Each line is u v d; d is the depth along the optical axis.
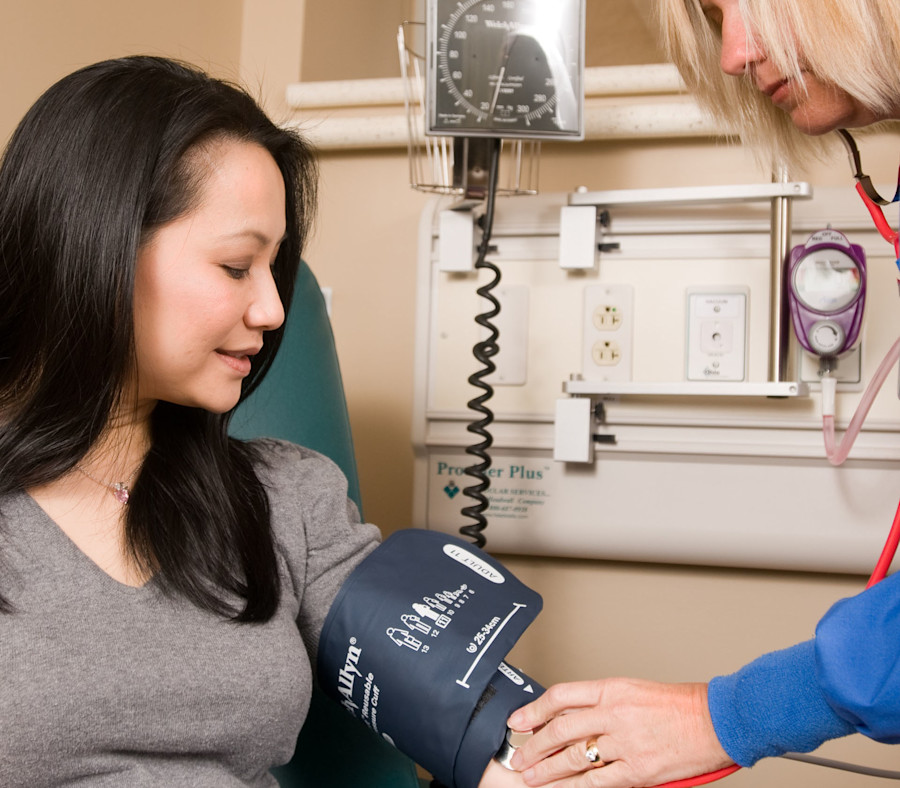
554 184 1.49
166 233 0.75
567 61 1.19
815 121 0.85
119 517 0.83
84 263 0.73
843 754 1.35
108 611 0.76
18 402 0.80
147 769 0.75
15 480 0.78
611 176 1.48
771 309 1.25
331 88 1.55
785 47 0.78
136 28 1.40
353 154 1.58
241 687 0.78
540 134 1.19
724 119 1.06
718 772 0.80
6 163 0.77
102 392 0.76
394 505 1.55
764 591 1.38
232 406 0.82
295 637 0.85
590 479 1.37
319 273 1.59
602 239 1.39
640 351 1.37
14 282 0.76
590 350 1.38
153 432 0.87
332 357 1.28
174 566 0.80
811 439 1.29
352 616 0.91
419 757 0.89
